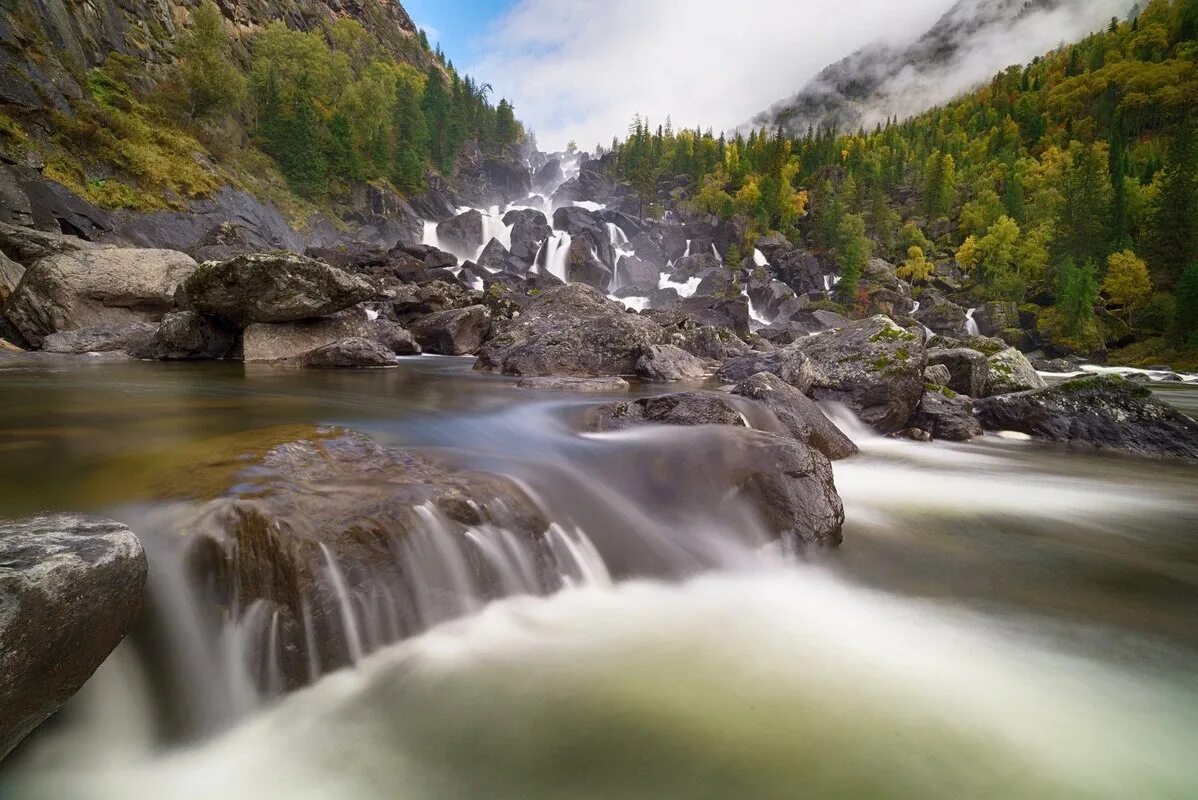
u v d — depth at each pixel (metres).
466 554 4.00
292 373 12.97
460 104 128.50
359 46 107.00
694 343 20.47
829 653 3.81
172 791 2.59
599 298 20.14
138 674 2.79
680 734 2.96
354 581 3.42
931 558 5.57
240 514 3.30
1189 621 4.36
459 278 45.12
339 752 2.79
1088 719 3.19
